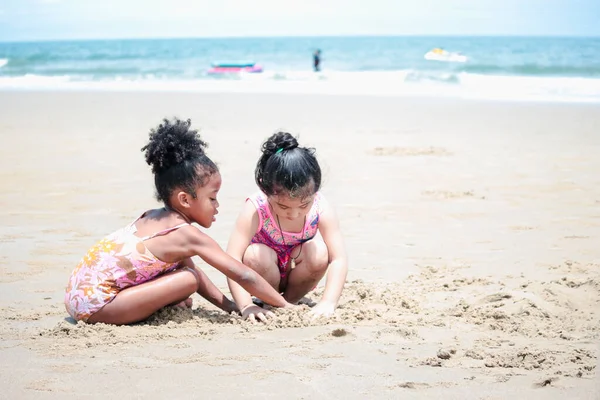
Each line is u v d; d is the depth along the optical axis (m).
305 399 2.81
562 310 4.02
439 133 13.14
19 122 15.15
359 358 3.27
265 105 18.67
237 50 57.22
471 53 39.50
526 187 8.38
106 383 2.98
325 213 4.30
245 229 4.22
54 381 3.01
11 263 5.28
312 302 4.47
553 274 4.94
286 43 71.12
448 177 9.05
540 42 51.81
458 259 5.47
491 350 3.34
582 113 15.62
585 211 7.14
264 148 3.96
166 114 16.62
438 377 3.03
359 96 21.09
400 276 5.03
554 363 3.15
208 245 3.90
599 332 3.62
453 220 6.86
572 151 10.90
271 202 4.05
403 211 7.26
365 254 5.66
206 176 3.88
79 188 8.30
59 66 40.84
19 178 8.93
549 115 15.43
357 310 4.05
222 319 3.97
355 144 11.85
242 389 2.91
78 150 11.21
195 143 3.91
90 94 23.05
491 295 4.23
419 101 19.17
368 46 56.59
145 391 2.89
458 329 3.72
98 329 3.71
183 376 3.05
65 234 6.21
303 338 3.57
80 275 3.85
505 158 10.40
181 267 4.11
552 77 27.50
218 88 25.36
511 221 6.78
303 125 14.44
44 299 4.42
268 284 4.01
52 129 13.93
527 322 3.79
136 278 3.84
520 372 3.07
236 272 3.90
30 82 29.50
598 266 5.12
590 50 36.22
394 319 3.89
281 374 3.07
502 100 19.06
